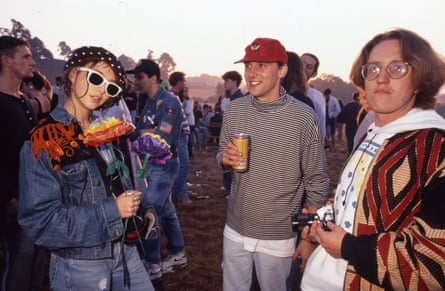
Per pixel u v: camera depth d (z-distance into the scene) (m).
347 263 1.30
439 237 0.97
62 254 1.58
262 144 2.07
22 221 1.45
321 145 2.09
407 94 1.20
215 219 4.98
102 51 1.58
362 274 1.13
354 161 1.38
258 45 2.01
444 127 1.11
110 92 1.58
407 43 1.18
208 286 3.22
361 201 1.22
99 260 1.60
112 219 1.54
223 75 6.17
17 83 2.60
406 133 1.17
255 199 2.10
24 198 1.43
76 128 1.54
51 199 1.45
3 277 2.40
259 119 2.09
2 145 2.33
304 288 1.45
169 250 3.48
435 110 1.23
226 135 2.31
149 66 3.26
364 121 2.06
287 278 2.25
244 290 2.32
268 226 2.10
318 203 2.08
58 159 1.46
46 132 1.46
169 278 3.33
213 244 4.13
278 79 2.09
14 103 2.48
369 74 1.25
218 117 13.52
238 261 2.27
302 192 2.16
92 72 1.51
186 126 5.55
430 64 1.15
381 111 1.24
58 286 1.59
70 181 1.52
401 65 1.17
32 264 2.50
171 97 3.29
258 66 2.03
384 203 1.15
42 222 1.43
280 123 2.04
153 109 3.29
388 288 1.10
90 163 1.57
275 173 2.06
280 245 2.12
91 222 1.49
